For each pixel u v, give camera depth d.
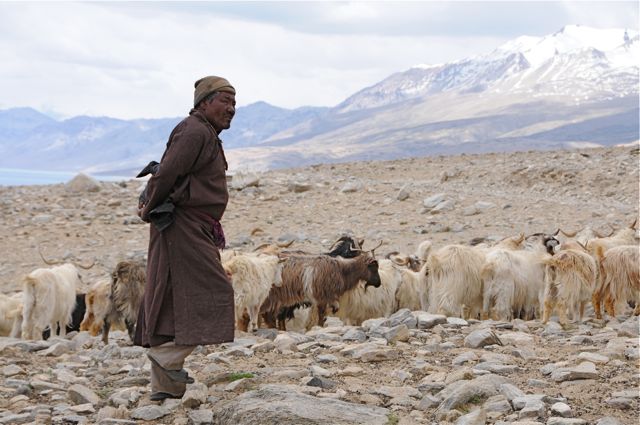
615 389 5.52
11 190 27.48
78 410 5.46
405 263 13.73
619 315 11.16
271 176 30.05
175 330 5.19
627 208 21.06
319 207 23.59
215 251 5.32
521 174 27.02
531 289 11.49
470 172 29.05
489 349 7.22
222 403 5.35
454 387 5.46
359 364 6.66
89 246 19.67
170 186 5.12
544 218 20.38
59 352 7.82
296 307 11.22
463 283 11.35
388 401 5.48
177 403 5.44
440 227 19.81
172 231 5.21
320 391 5.60
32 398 5.91
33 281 11.44
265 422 4.80
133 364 7.02
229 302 5.29
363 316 12.26
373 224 21.09
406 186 25.61
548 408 5.09
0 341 8.35
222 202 5.35
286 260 11.12
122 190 26.59
